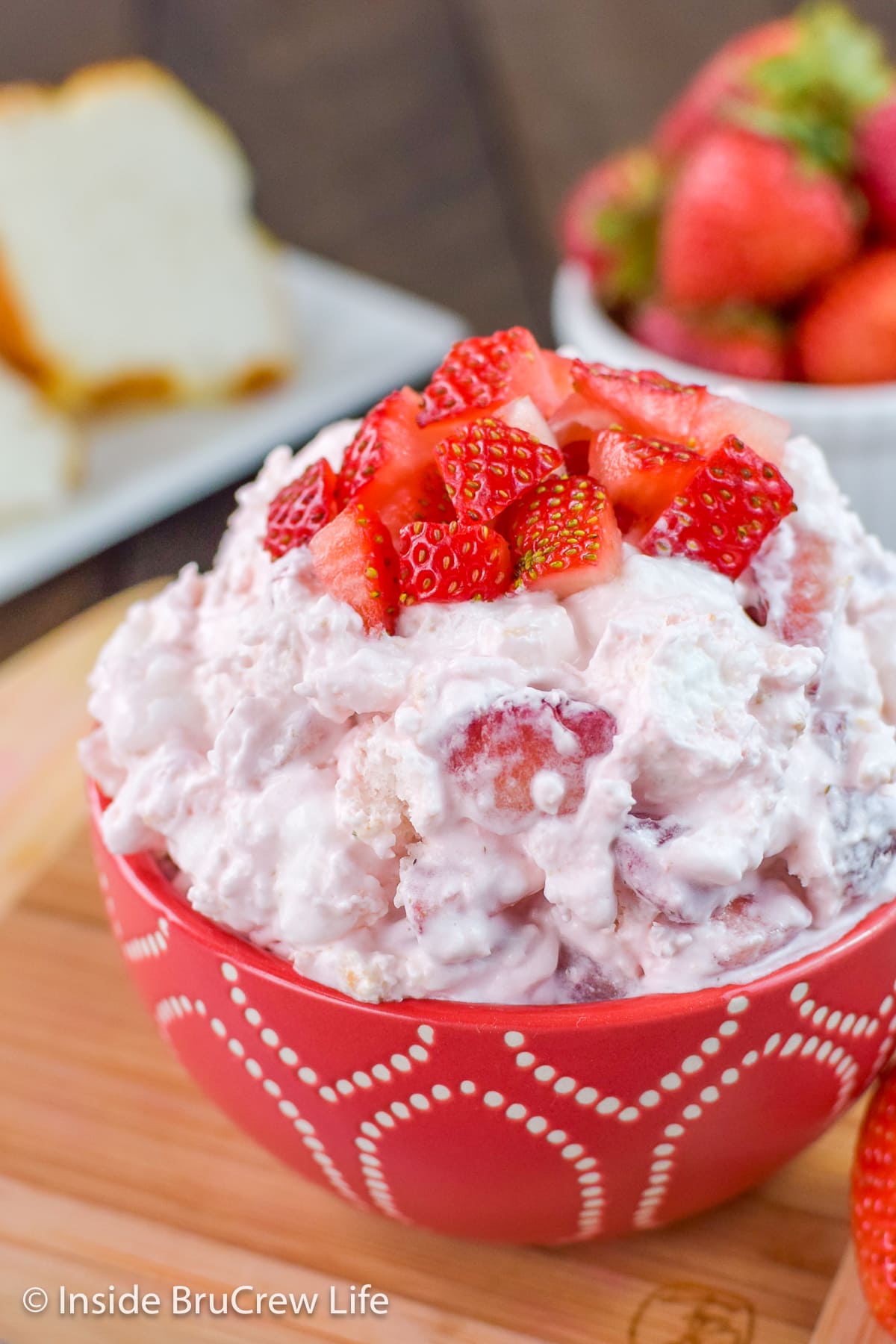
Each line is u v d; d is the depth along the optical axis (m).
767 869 0.38
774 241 0.59
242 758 0.38
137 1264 0.42
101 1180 0.43
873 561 0.41
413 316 0.77
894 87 0.62
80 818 0.51
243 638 0.39
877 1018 0.39
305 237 0.84
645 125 0.87
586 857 0.37
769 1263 0.41
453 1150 0.38
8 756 0.53
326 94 0.93
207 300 0.75
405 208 0.85
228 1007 0.39
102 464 0.71
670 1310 0.41
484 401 0.40
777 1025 0.38
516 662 0.38
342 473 0.40
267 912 0.38
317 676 0.38
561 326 0.66
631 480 0.39
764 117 0.60
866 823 0.38
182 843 0.39
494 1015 0.37
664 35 0.94
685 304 0.61
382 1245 0.42
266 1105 0.40
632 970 0.37
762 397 0.58
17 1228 0.43
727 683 0.37
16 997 0.47
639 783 0.37
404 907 0.38
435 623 0.39
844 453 0.58
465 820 0.37
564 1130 0.38
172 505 0.68
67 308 0.73
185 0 1.01
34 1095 0.45
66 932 0.48
